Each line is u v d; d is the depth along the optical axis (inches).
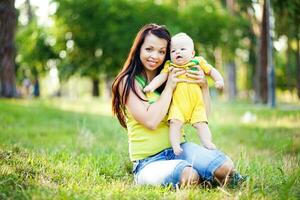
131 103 210.1
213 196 186.1
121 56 1389.0
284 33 922.7
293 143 345.1
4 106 695.1
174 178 197.8
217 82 212.5
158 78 211.0
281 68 1964.8
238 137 470.9
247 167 244.4
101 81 1855.3
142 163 212.1
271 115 689.6
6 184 186.1
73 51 1466.5
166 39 213.6
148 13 1390.3
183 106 209.6
